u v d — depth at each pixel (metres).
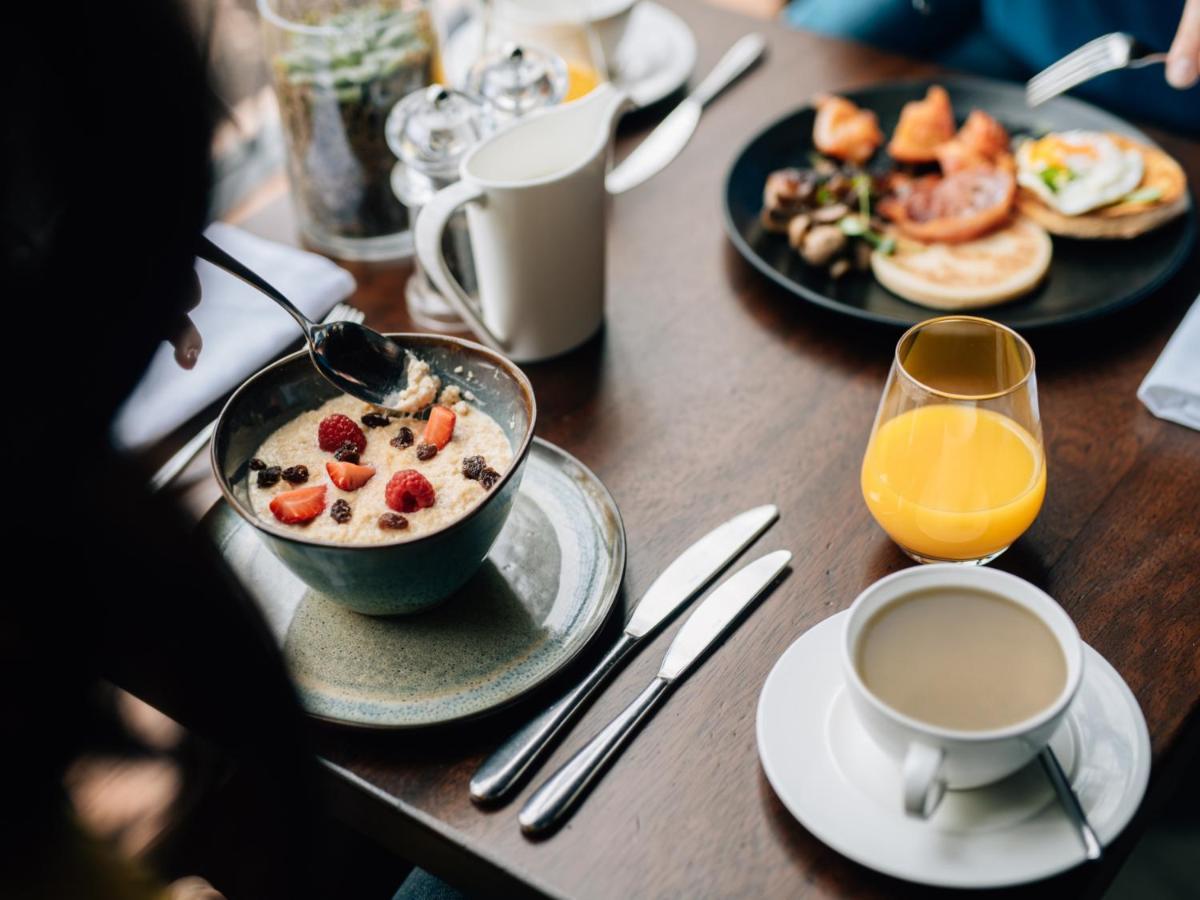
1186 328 1.04
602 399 1.06
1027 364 0.81
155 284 0.52
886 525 0.87
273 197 1.37
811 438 1.00
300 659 0.81
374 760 0.75
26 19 0.44
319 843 0.72
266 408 0.88
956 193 1.25
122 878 0.70
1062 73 1.33
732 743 0.75
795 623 0.83
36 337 0.49
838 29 1.94
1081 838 0.65
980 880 0.64
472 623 0.83
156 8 0.48
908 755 0.62
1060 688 0.66
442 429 0.87
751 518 0.92
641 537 0.91
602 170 1.04
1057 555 0.88
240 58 1.25
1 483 0.51
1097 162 1.25
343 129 1.17
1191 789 1.61
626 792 0.73
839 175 1.28
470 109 1.10
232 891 0.91
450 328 1.14
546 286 1.05
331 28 1.15
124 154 0.48
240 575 0.87
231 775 0.88
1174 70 1.27
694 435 1.01
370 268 1.24
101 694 0.78
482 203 0.99
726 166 1.38
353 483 0.84
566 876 0.69
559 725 0.76
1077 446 0.99
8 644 0.56
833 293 1.17
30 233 0.47
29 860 0.65
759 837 0.70
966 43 1.92
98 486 0.55
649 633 0.83
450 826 0.71
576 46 1.43
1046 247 1.19
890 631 0.70
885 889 0.67
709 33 1.62
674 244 1.26
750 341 1.12
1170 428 1.00
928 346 0.86
